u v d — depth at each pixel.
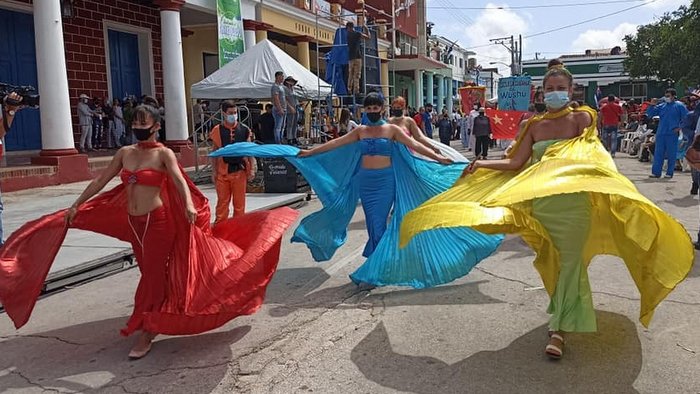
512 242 7.67
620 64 54.62
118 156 4.60
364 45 16.62
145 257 4.43
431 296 5.58
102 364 4.34
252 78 13.96
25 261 4.57
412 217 4.17
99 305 5.76
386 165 6.05
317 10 23.33
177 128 16.64
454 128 32.91
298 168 6.39
